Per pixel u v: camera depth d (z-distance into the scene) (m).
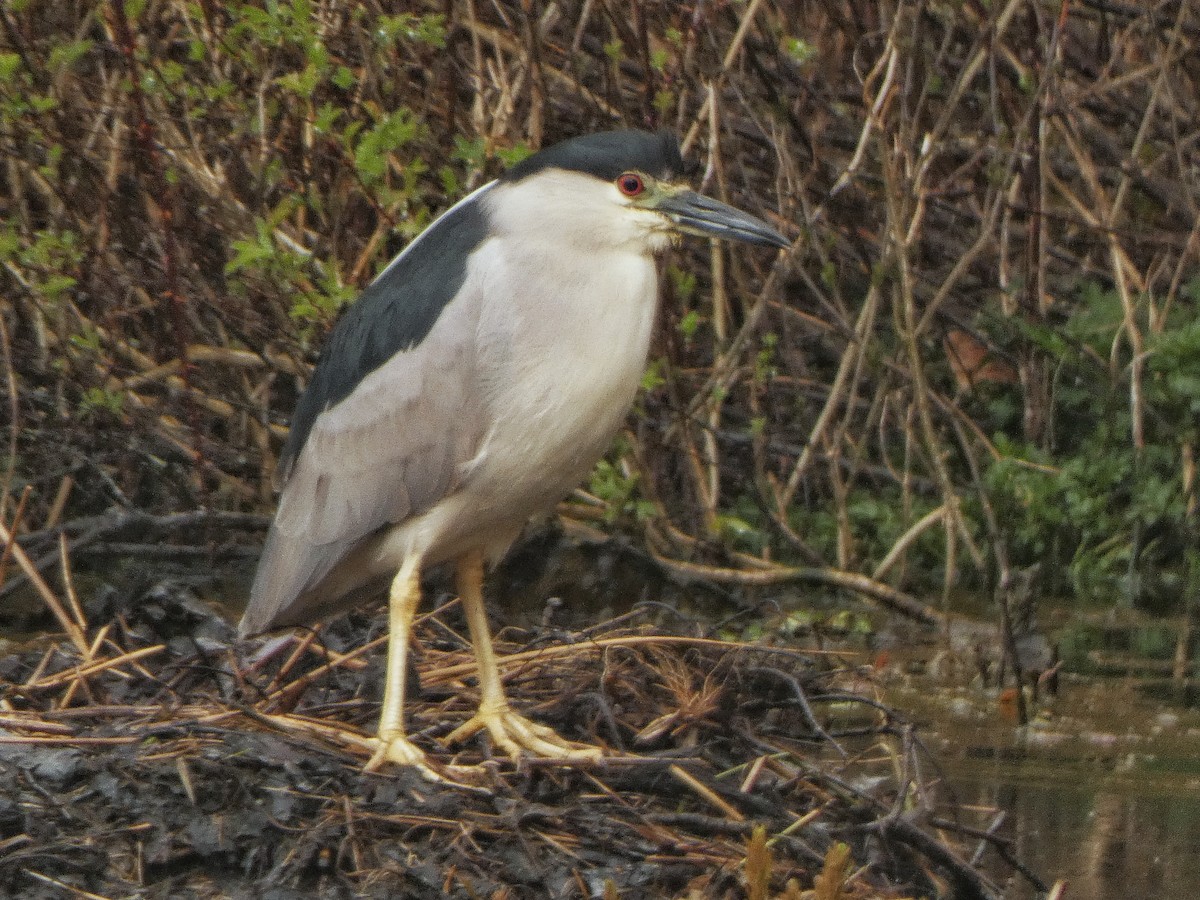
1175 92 14.59
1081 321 13.62
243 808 7.07
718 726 8.14
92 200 12.20
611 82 12.26
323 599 8.50
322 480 8.27
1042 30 14.00
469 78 12.59
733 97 13.12
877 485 13.47
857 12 13.66
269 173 11.28
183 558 12.04
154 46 11.77
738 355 12.48
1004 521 12.73
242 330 12.18
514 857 6.90
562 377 7.85
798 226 13.06
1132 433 13.13
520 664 8.82
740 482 13.45
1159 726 9.67
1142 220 15.04
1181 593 12.37
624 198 7.94
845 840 7.41
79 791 7.11
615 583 11.94
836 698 8.55
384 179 11.72
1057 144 15.12
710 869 6.94
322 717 8.20
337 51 11.89
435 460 7.97
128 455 12.64
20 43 11.61
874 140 13.30
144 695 8.40
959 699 10.16
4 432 12.69
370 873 6.80
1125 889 7.33
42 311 11.96
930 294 13.96
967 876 7.16
